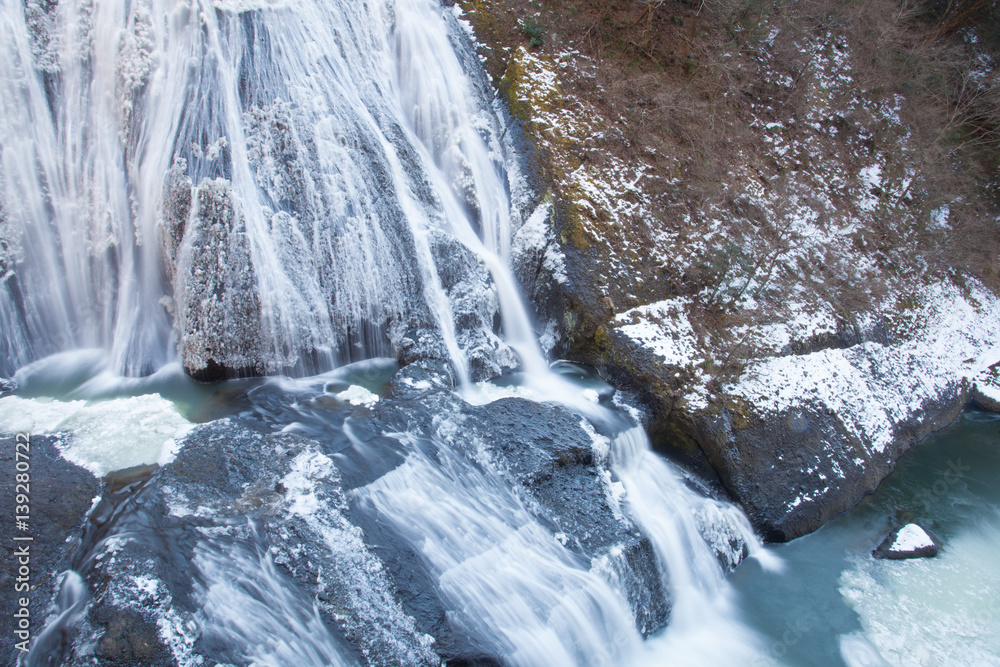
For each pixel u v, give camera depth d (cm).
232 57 700
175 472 487
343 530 465
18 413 564
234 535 443
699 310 814
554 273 795
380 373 682
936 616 614
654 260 826
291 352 653
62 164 655
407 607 439
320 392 634
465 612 451
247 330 632
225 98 678
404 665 413
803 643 577
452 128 850
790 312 852
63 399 598
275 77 716
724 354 772
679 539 610
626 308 777
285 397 619
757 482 687
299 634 408
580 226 803
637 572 545
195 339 615
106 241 652
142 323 655
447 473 538
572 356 782
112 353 650
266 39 727
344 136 729
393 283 707
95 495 479
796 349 820
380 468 520
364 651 414
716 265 847
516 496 545
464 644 432
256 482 489
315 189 685
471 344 732
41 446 521
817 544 691
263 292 636
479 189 832
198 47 683
